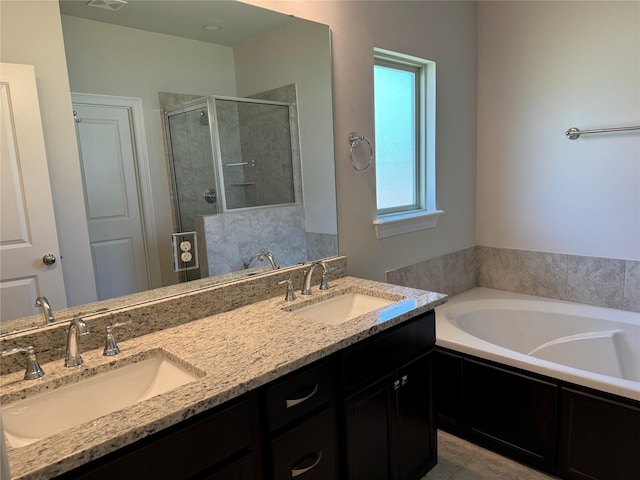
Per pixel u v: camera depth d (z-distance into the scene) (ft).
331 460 4.86
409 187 9.00
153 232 5.25
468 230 10.11
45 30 4.41
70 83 4.58
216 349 4.50
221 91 5.77
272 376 4.01
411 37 8.11
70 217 4.63
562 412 6.17
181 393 3.63
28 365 4.01
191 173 5.55
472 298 9.61
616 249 8.48
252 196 6.18
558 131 8.89
